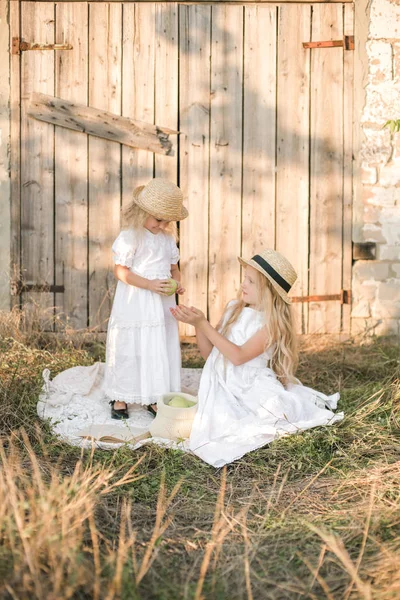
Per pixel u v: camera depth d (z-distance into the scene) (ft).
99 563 7.48
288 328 11.82
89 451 10.89
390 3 15.89
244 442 10.80
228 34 15.97
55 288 16.39
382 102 16.16
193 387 13.94
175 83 16.05
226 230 16.46
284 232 16.49
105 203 16.29
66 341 16.03
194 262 16.51
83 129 15.99
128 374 12.38
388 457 10.59
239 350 11.41
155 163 16.22
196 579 7.65
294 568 7.89
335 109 16.21
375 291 16.65
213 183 16.33
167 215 12.18
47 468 10.09
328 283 16.63
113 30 15.85
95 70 15.94
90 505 8.25
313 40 16.05
